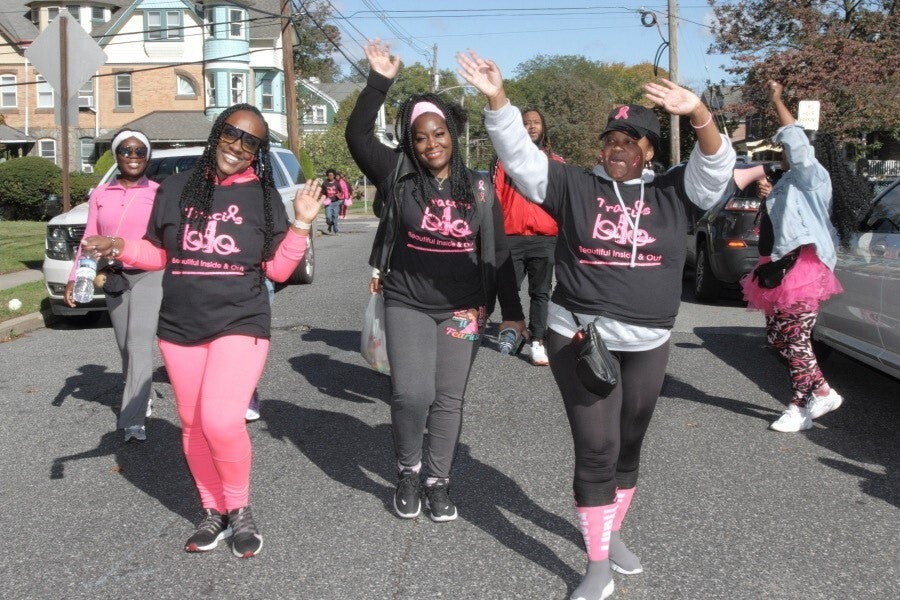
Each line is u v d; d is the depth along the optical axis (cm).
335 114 6394
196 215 381
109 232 559
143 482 498
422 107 412
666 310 342
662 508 455
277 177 1220
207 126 4372
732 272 1064
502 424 595
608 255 338
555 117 8000
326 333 906
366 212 4409
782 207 554
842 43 2419
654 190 340
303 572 384
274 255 392
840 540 418
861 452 546
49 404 662
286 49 2562
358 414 621
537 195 344
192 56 4444
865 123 2405
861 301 639
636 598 361
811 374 580
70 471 517
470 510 451
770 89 538
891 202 657
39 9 4538
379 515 445
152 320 561
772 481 495
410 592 366
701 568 388
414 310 425
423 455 531
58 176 2950
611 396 342
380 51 418
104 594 367
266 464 521
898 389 705
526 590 367
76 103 983
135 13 4425
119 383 719
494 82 327
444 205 414
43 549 411
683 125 3075
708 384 708
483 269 429
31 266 1448
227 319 382
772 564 393
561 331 350
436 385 433
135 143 564
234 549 398
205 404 376
